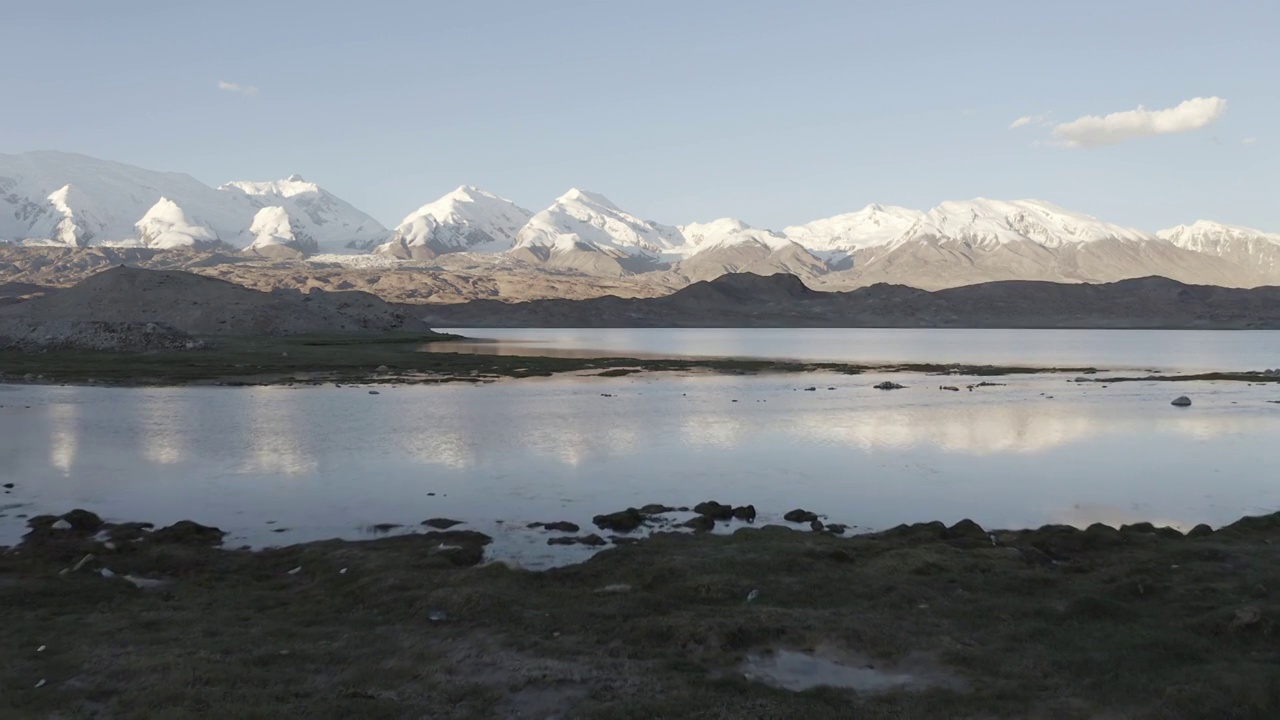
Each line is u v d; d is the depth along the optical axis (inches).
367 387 2977.4
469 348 5999.0
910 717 498.6
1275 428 1987.0
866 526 1083.9
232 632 639.8
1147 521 1121.4
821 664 584.1
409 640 621.6
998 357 5369.1
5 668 562.3
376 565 829.8
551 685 542.9
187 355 4325.8
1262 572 782.5
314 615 689.0
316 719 490.3
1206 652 578.6
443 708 510.6
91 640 617.0
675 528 1056.8
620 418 2134.6
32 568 836.6
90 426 1930.4
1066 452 1649.9
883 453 1631.4
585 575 802.2
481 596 711.7
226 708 499.2
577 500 1232.2
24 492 1268.5
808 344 7519.7
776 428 1961.1
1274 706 494.0
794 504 1210.0
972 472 1448.1
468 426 1978.3
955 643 610.2
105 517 1122.0
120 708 502.9
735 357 5251.0
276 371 3580.2
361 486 1322.6
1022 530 1002.1
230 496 1249.4
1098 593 725.9
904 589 737.6
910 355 5600.4
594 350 6043.3
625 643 620.4
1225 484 1357.0
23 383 2960.1
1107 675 547.5
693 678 553.6
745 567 811.4
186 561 874.1
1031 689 533.0
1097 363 4712.1
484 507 1186.0
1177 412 2294.5
